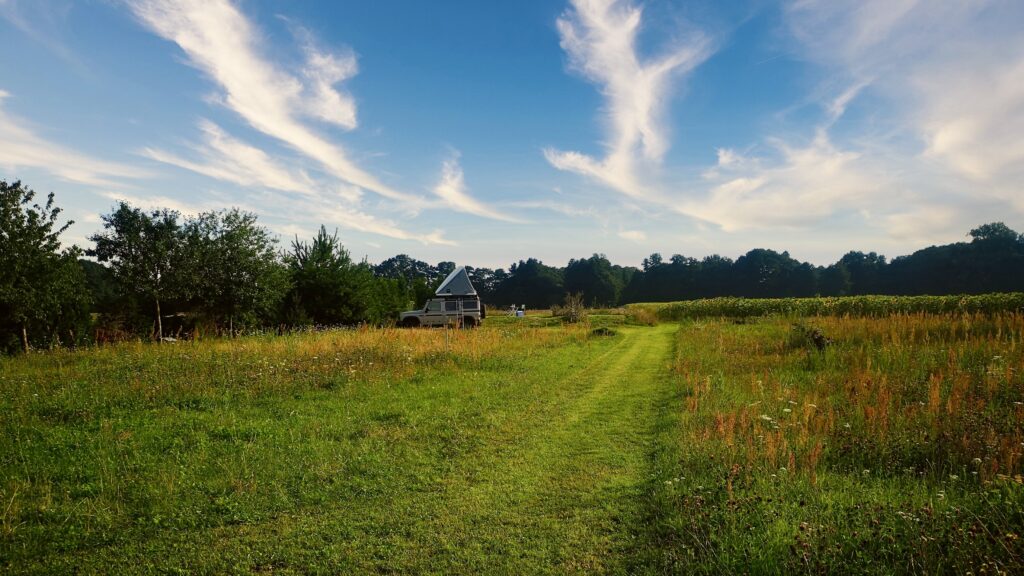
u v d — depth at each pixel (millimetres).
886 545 3873
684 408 8945
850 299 31047
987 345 11680
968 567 3553
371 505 5309
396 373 12039
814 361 12492
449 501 5383
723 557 3898
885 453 5980
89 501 5242
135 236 18031
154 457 6488
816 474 5410
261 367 11641
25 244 14312
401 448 7047
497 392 10555
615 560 4156
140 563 4215
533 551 4332
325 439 7391
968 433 6258
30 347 15930
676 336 22219
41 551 4348
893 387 8867
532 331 22344
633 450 6977
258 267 20438
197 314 19578
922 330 15242
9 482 5547
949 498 4797
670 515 4797
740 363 13164
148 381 10195
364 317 25875
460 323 28938
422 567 4125
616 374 12953
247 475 5945
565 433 7816
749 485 5211
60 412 8250
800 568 3621
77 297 17188
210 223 20062
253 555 4324
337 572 4070
